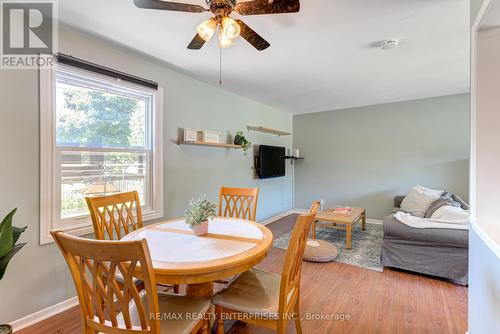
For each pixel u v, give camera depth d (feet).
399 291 7.52
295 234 4.10
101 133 7.59
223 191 8.71
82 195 7.06
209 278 4.07
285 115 17.98
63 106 6.69
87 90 7.22
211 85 11.46
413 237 8.36
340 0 5.36
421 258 8.33
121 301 3.28
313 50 7.85
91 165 7.30
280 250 11.03
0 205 5.51
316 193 18.08
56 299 6.44
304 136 18.48
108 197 6.25
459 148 13.38
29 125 5.91
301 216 4.12
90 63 6.90
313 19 6.11
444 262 8.00
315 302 6.97
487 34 4.69
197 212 5.48
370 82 11.10
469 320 5.30
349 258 10.04
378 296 7.25
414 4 5.52
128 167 8.32
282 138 17.58
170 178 9.52
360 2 5.44
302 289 7.66
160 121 9.04
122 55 7.86
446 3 5.48
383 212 15.60
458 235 7.75
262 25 6.36
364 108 16.07
